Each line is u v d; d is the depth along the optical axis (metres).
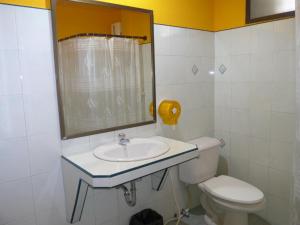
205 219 2.26
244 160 2.38
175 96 2.20
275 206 2.20
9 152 1.41
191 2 2.21
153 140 1.89
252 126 2.27
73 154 1.63
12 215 1.46
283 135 2.08
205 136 2.50
